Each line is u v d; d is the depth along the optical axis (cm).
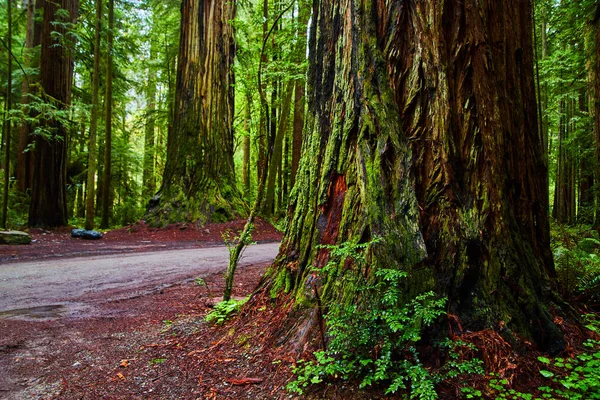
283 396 248
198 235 1352
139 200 2717
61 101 1382
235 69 1476
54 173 1387
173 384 283
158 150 2548
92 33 1533
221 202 1503
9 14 1280
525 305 274
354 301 270
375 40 322
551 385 232
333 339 262
